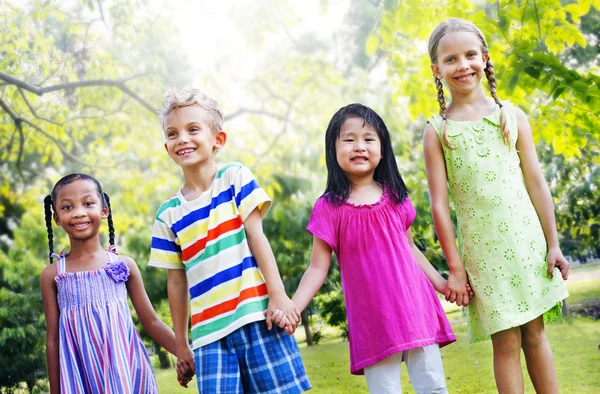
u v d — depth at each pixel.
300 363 2.20
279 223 7.14
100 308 2.35
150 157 7.80
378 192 2.35
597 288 6.63
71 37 7.16
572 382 4.04
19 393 7.07
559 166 6.81
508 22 4.20
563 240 7.73
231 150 7.83
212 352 2.15
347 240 2.28
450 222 2.36
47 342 2.39
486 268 2.31
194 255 2.27
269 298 2.18
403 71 5.09
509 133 2.36
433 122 2.43
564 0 6.60
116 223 7.29
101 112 7.48
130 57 7.41
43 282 2.43
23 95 6.47
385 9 4.46
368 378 2.20
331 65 7.48
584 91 3.82
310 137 7.70
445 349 5.46
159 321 2.60
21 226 7.57
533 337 2.33
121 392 2.29
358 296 2.23
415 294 2.21
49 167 8.33
